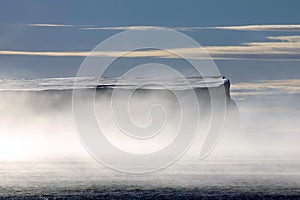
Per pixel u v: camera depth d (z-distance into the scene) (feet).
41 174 624.59
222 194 498.28
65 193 501.97
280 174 629.92
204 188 526.98
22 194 497.87
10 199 478.59
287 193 502.79
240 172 647.56
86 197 485.97
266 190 516.32
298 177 604.08
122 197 485.56
